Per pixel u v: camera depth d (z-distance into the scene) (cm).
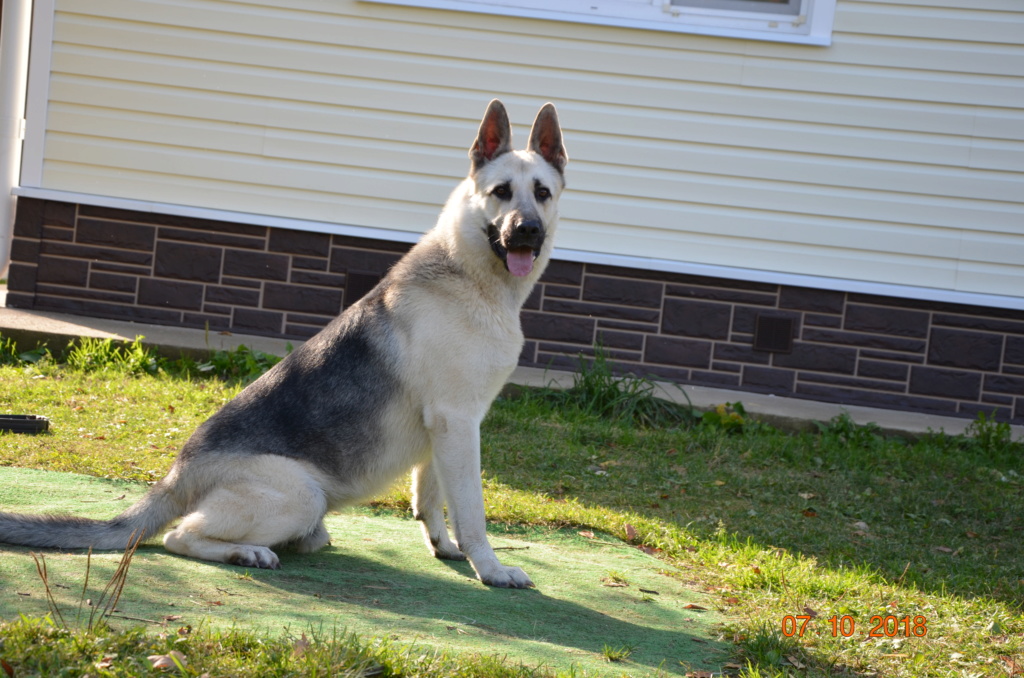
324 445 380
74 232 845
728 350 834
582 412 748
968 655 367
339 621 309
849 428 747
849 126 822
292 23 834
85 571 330
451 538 450
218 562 365
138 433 609
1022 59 801
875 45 812
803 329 829
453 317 385
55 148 845
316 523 384
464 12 829
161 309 850
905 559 518
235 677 256
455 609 345
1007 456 724
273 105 843
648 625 360
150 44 837
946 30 805
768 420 758
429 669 271
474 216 397
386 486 401
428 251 405
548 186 411
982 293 820
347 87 840
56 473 496
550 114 434
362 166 848
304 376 388
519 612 352
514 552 448
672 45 826
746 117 827
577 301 837
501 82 835
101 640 261
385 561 405
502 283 400
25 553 347
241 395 401
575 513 520
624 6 834
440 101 839
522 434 692
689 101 829
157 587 323
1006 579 490
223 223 843
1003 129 809
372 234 837
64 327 793
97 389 693
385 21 833
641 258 834
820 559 503
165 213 839
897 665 349
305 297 847
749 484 628
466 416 385
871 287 815
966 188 816
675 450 689
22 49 928
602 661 309
